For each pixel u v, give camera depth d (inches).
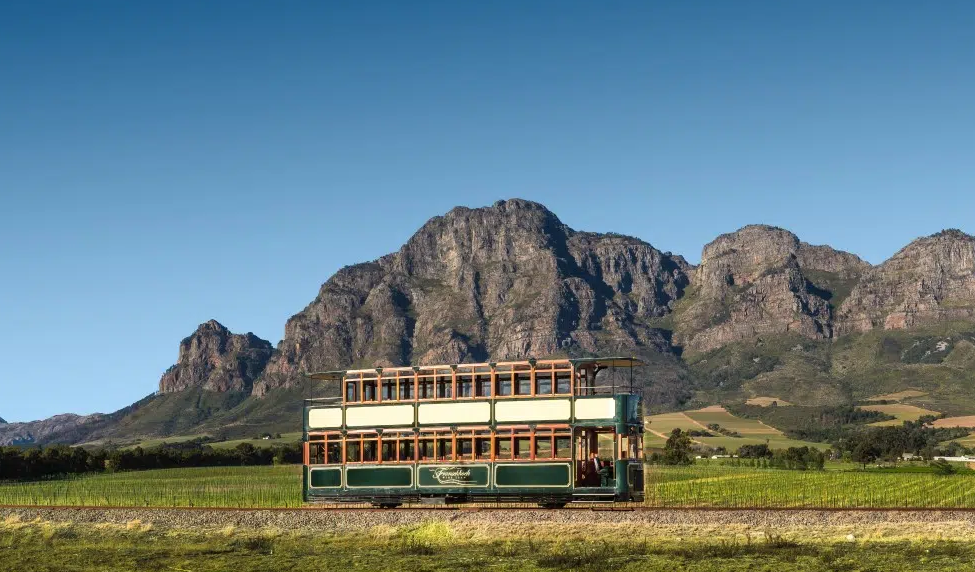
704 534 2258.9
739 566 1814.7
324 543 2299.5
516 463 2420.0
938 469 6441.9
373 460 2566.4
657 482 4948.3
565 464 2381.9
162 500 4082.2
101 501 4119.1
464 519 2480.3
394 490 2529.5
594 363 2421.3
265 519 2790.4
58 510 3176.7
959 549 1948.8
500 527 2348.7
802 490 4244.6
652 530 2303.2
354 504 2950.3
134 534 2608.3
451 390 2508.6
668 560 1900.8
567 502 2518.5
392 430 2554.1
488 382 2479.1
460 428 2481.5
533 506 2588.6
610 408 2365.9
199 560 2070.6
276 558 2075.5
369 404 2591.0
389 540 2274.9
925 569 1742.1
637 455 2432.3
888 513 2509.8
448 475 2476.6
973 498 3779.5
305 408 2662.4
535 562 1911.9
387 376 2591.0
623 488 2338.8
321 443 2640.3
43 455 7632.9
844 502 3550.7
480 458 2452.0
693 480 5132.9
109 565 2020.2
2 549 2345.0
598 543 2135.8
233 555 2144.4
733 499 3624.5
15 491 5231.3
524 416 2427.4
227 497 4165.8
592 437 2437.3
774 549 2022.6
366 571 1875.0
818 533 2260.1
